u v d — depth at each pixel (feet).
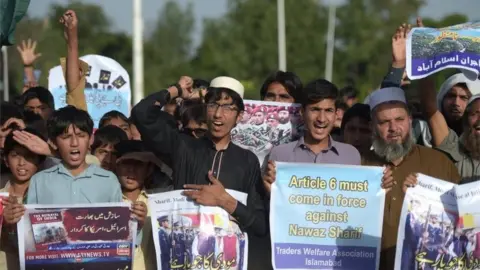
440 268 20.89
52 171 21.13
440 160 22.33
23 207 20.25
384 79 25.61
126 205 20.54
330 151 22.56
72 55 26.84
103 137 24.64
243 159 22.04
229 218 21.12
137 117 21.67
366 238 21.27
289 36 165.68
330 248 21.29
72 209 20.44
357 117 25.45
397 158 22.16
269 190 21.31
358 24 173.47
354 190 21.26
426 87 24.20
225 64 160.97
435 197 20.97
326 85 22.22
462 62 21.98
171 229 20.98
